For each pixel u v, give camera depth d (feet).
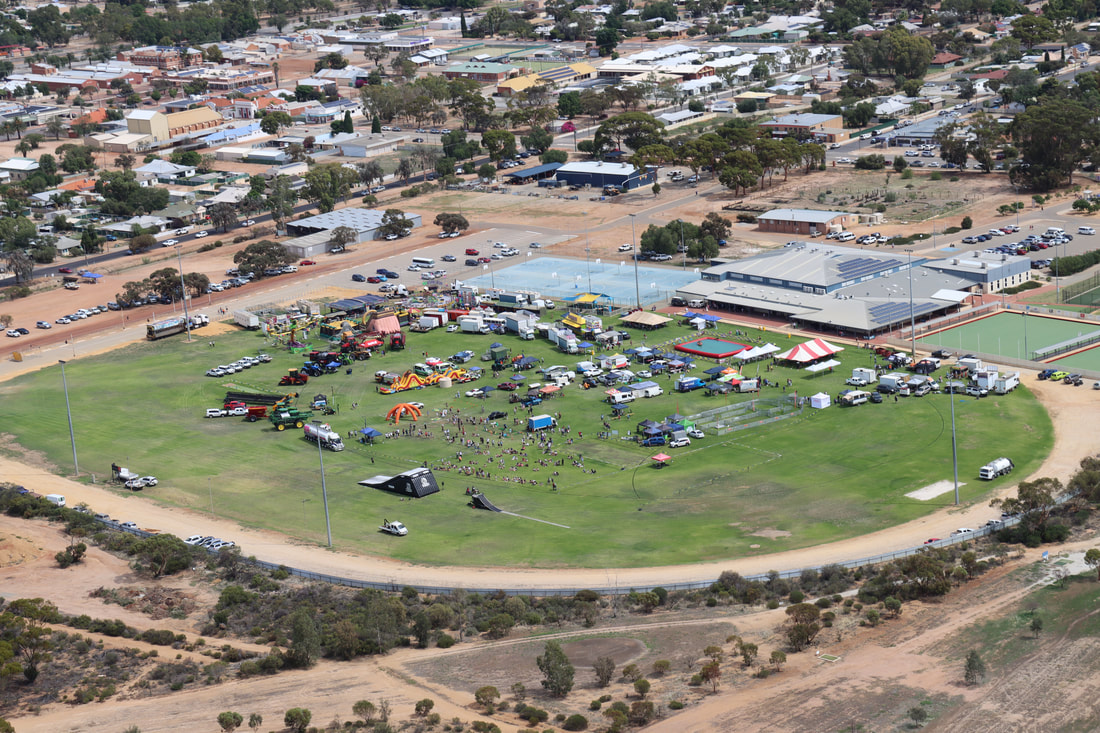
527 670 515.91
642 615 568.41
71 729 484.33
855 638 526.98
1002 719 455.22
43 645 543.80
